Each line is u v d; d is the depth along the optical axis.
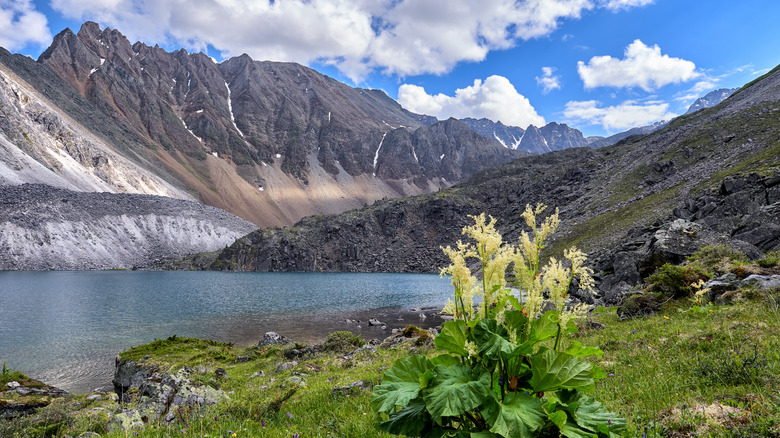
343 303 73.19
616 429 2.83
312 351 24.50
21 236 190.00
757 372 6.18
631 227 80.31
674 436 4.60
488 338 2.95
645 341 10.42
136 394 17.52
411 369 3.25
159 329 45.59
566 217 121.38
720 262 19.95
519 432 2.42
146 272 188.50
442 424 2.97
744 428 4.44
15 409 16.27
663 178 107.88
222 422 8.13
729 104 155.50
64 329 45.53
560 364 2.81
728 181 41.62
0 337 41.00
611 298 30.00
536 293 3.17
